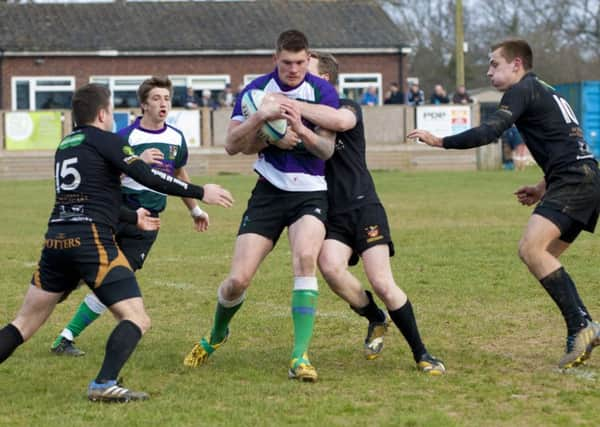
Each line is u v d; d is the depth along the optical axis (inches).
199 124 3575.3
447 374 768.3
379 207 787.4
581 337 767.7
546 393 708.0
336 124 743.1
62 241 697.6
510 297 1083.9
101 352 868.6
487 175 3294.8
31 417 660.1
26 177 3474.4
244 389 725.9
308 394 710.5
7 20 4687.5
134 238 888.3
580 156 778.8
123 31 4697.3
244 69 4731.8
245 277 767.1
